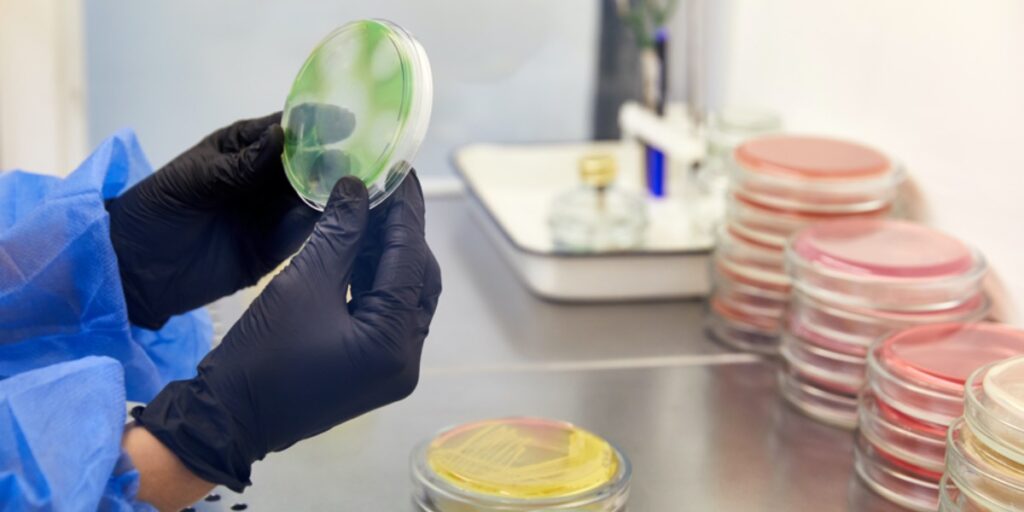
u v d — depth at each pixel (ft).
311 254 2.41
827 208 3.63
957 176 3.57
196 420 2.37
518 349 3.77
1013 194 3.32
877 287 3.14
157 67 5.92
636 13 5.23
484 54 6.02
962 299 3.20
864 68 4.04
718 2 5.25
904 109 3.82
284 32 5.94
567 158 5.28
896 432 2.83
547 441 2.90
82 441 2.22
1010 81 3.30
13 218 2.82
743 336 3.82
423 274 2.53
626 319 4.04
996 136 3.38
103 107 5.94
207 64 5.95
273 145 2.66
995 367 2.54
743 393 3.45
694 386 3.50
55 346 2.70
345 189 2.42
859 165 3.66
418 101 2.39
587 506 2.60
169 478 2.38
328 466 2.94
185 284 2.97
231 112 6.04
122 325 2.67
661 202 4.88
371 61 2.47
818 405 3.28
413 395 3.39
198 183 2.81
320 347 2.36
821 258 3.25
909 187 3.82
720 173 4.37
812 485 2.89
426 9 5.94
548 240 4.45
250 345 2.38
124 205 2.89
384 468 2.94
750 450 3.08
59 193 2.64
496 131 6.14
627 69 5.88
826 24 4.27
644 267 4.14
